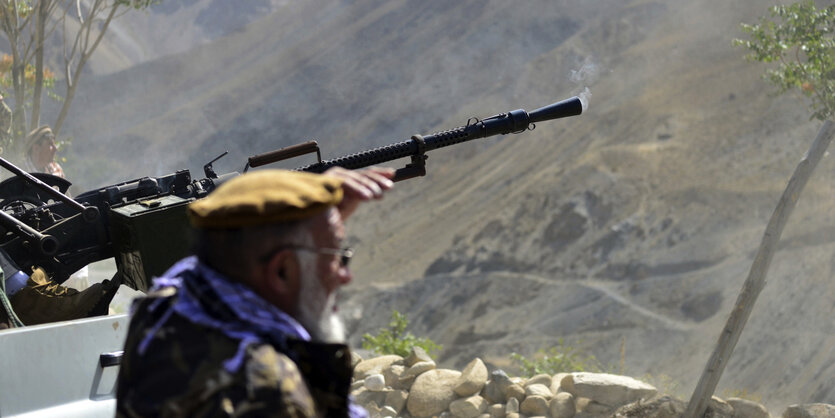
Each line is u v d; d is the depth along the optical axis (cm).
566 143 14688
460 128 543
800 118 11694
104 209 514
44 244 484
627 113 14450
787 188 707
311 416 171
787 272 6725
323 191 188
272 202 181
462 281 11669
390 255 14100
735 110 12794
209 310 182
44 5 1988
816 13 1622
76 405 343
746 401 721
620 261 10450
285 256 185
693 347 8131
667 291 9275
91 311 502
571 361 1121
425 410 790
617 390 754
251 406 166
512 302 10644
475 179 15562
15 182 584
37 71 1941
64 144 2069
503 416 767
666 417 709
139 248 466
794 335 5828
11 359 321
